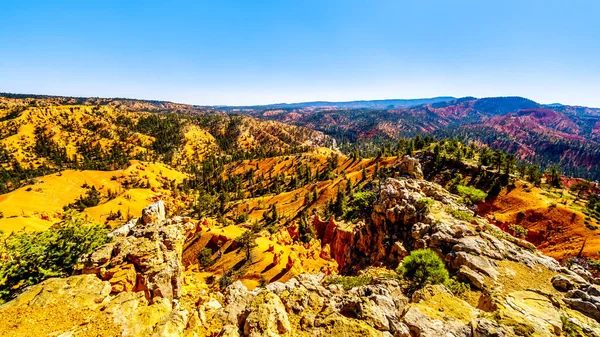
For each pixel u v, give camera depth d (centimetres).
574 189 11625
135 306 2247
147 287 2912
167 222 4053
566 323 2542
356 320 2150
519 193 10862
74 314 2202
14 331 1978
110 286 2627
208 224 12988
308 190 17838
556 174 13062
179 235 3756
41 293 2350
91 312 2238
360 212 10269
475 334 2141
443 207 6812
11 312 2144
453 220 5978
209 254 10231
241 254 9506
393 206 7244
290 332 2081
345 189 14788
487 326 2173
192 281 3975
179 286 3212
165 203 19825
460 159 13488
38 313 2158
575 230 8644
